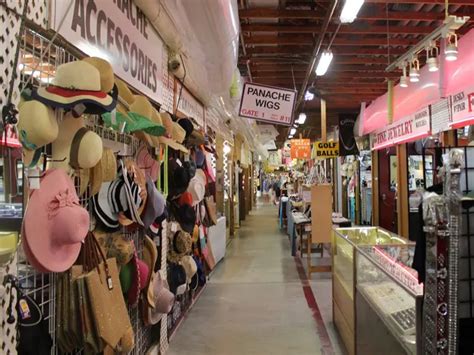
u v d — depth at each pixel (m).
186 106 4.20
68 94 1.43
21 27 1.37
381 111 8.10
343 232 3.71
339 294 3.59
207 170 4.75
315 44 5.45
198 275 4.52
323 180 7.71
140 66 2.64
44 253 1.41
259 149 18.14
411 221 7.59
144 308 2.75
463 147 2.13
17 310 1.38
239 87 6.58
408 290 2.01
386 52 6.07
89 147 1.58
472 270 1.96
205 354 3.28
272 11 4.69
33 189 1.38
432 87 5.43
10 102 1.31
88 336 1.66
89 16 1.87
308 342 3.47
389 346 2.19
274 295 4.86
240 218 13.38
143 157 2.81
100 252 1.82
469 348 1.95
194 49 3.40
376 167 9.78
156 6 2.66
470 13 4.78
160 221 2.91
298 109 11.39
